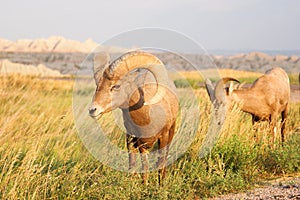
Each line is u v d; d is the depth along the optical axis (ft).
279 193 22.62
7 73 57.98
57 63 253.03
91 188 21.79
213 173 25.50
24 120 31.48
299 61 265.75
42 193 21.30
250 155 27.48
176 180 23.13
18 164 22.34
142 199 21.43
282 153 27.84
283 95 34.68
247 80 90.02
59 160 24.58
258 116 33.63
